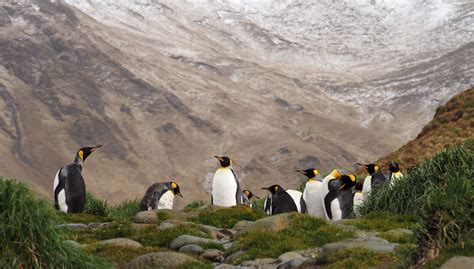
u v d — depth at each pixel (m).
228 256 21.39
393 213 27.22
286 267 18.72
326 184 34.06
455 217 15.44
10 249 15.58
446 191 16.30
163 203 39.38
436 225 15.55
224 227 29.52
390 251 17.92
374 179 35.75
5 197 15.99
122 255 20.89
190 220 30.09
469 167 26.08
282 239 21.72
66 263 16.20
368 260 17.30
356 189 37.75
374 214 27.34
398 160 61.81
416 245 17.42
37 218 15.99
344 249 18.31
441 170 26.98
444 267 13.96
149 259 18.95
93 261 17.14
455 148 27.47
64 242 16.69
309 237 22.19
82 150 36.47
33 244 15.76
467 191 16.00
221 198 40.31
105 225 28.52
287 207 36.16
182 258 19.08
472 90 76.81
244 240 21.81
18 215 15.76
